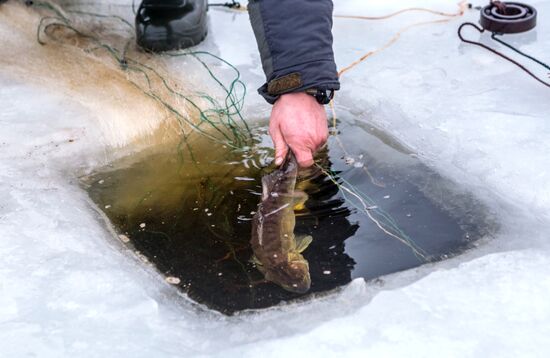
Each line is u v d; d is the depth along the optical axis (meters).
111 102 1.82
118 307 1.34
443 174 1.62
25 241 1.47
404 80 1.92
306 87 1.49
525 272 1.38
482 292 1.34
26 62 1.96
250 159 1.70
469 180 1.60
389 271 1.40
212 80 1.93
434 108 1.81
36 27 2.08
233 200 1.59
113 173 1.68
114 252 1.47
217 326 1.31
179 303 1.36
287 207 1.46
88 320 1.32
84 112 1.81
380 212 1.53
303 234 1.48
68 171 1.68
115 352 1.26
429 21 2.18
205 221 1.54
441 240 1.46
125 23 2.16
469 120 1.76
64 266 1.42
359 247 1.45
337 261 1.42
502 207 1.53
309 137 1.49
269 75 1.52
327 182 1.60
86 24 2.14
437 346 1.25
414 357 1.24
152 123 1.79
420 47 2.05
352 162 1.66
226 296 1.37
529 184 1.57
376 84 1.91
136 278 1.41
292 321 1.31
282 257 1.40
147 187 1.63
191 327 1.31
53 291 1.37
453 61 1.98
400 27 2.15
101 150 1.73
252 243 1.44
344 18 2.21
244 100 1.87
